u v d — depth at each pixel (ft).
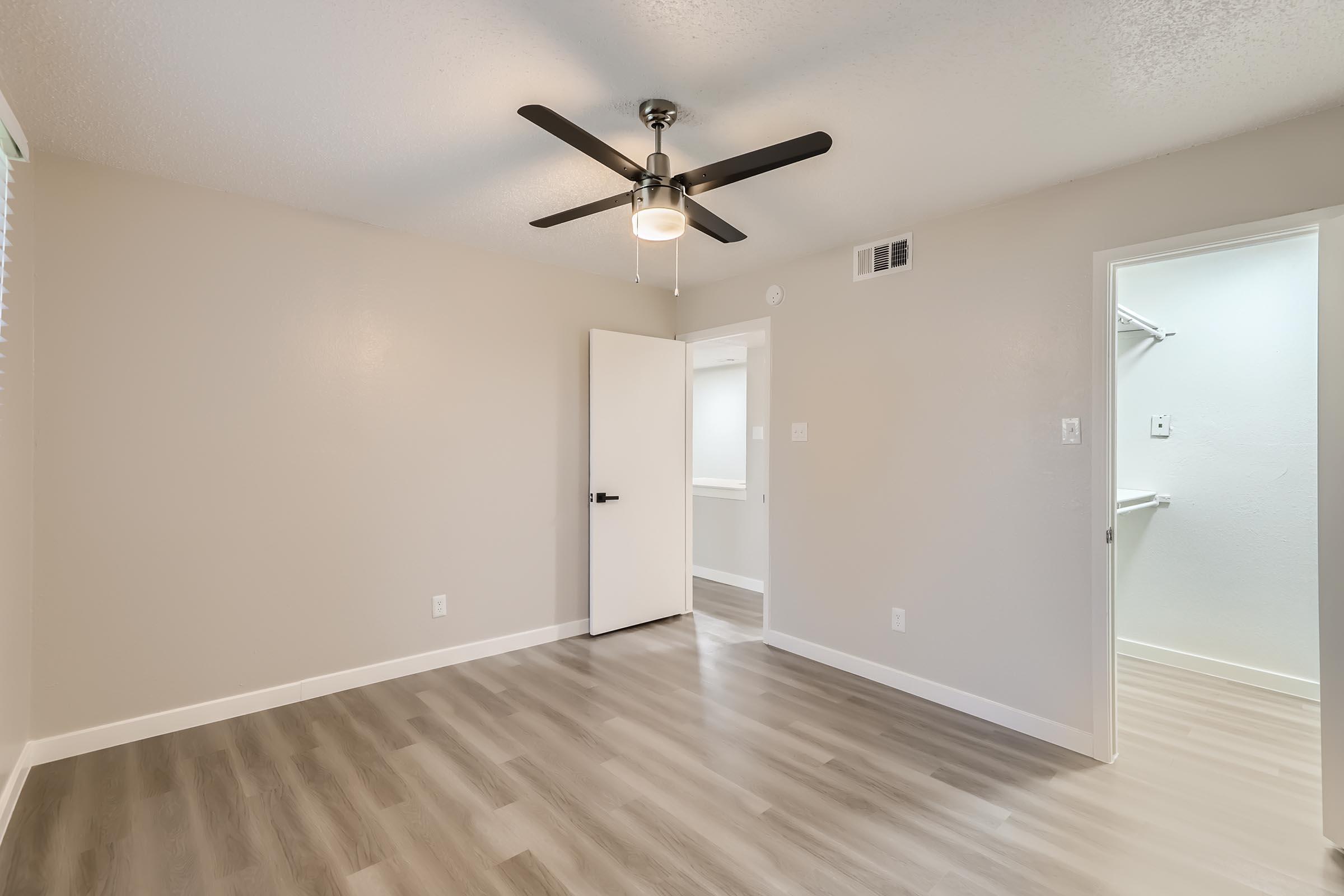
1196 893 5.69
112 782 7.39
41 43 5.64
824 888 5.74
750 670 11.21
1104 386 8.13
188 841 6.35
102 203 8.15
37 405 7.73
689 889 5.73
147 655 8.51
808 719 9.24
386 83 6.33
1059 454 8.54
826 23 5.40
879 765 7.93
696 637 13.12
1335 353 6.31
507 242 11.31
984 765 7.95
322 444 9.94
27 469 7.50
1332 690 6.32
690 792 7.30
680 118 6.97
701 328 14.30
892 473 10.47
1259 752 8.29
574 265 12.73
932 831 6.58
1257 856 6.20
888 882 5.82
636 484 13.79
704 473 22.91
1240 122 6.95
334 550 10.09
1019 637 8.92
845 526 11.19
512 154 7.86
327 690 10.02
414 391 10.90
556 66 6.03
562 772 7.72
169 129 7.23
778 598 12.42
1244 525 10.64
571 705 9.69
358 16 5.31
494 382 11.91
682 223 6.88
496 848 6.28
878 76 6.18
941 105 6.68
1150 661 11.64
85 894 5.62
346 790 7.29
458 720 9.16
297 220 9.67
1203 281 11.07
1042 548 8.69
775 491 12.46
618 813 6.88
